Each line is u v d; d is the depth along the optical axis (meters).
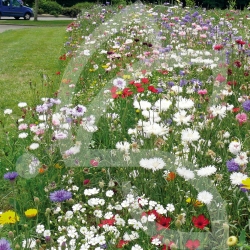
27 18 32.53
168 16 10.91
